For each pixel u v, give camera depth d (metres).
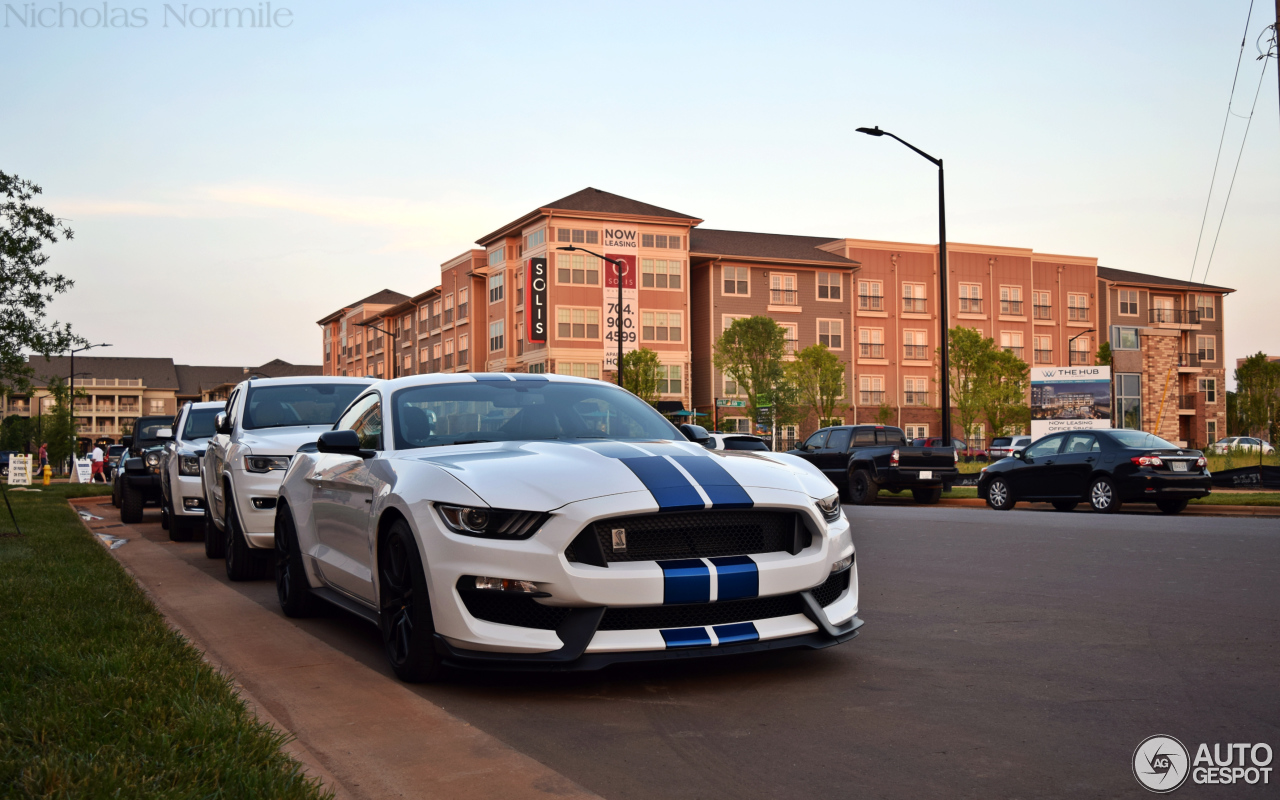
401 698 4.51
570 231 55.38
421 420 5.67
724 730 4.04
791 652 5.45
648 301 56.41
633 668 5.07
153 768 3.17
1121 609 6.70
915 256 65.50
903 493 24.88
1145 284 73.50
